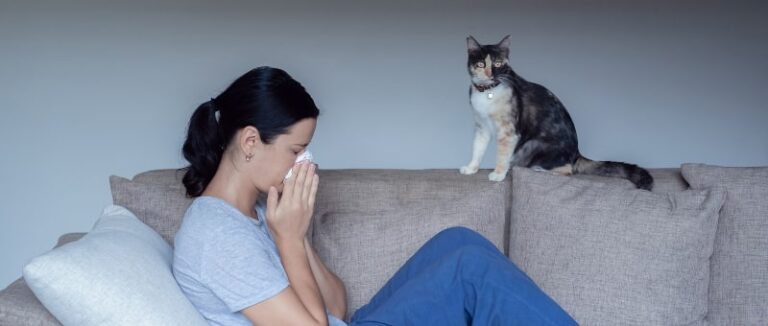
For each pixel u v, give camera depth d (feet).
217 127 5.01
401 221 6.35
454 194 6.93
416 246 6.25
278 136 4.84
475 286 5.00
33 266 4.19
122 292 4.34
